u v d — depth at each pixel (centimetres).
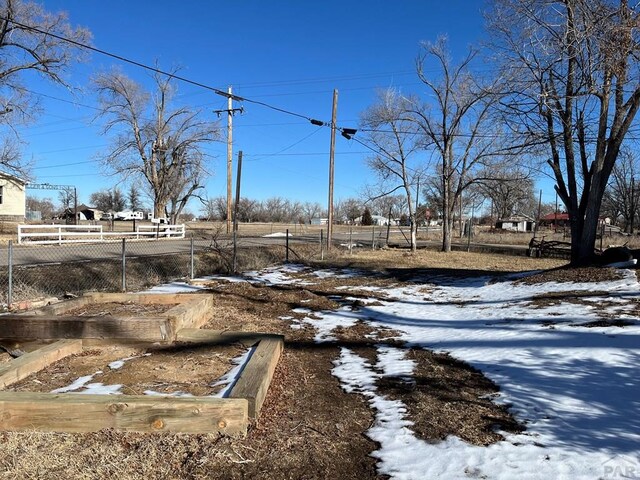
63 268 1253
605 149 1311
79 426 367
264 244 2656
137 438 362
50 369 523
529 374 535
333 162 2422
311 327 840
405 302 1138
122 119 3988
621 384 480
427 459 352
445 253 2720
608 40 1045
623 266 1174
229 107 3466
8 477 313
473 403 466
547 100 1322
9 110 2562
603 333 657
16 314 648
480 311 952
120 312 695
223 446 357
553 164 1462
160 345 607
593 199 1317
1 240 2328
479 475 326
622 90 1172
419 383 527
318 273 1691
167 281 1330
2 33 2312
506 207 7931
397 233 5425
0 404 367
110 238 2784
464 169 2780
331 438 386
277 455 353
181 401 372
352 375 561
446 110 2717
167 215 4981
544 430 395
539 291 1094
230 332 632
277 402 457
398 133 2803
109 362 552
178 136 4169
